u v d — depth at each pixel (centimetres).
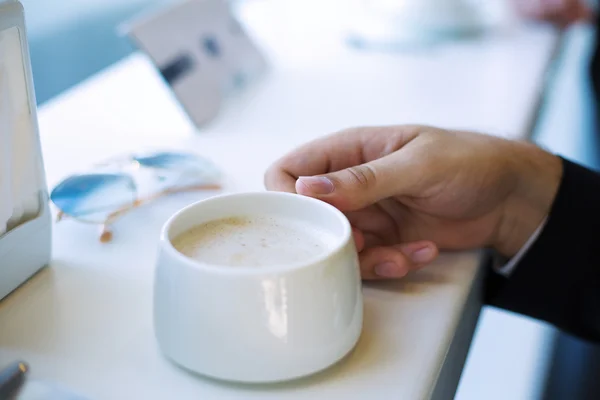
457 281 52
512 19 135
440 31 120
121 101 91
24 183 48
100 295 48
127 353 43
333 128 82
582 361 122
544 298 62
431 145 54
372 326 46
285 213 45
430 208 57
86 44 135
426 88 97
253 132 80
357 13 133
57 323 46
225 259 41
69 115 85
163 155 65
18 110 46
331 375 42
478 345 137
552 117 209
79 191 57
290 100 92
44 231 50
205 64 87
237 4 150
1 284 47
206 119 82
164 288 41
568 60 208
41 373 41
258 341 40
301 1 158
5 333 45
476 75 103
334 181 49
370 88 97
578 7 137
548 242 60
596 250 60
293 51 117
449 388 47
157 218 59
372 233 59
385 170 51
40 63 121
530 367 130
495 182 56
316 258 40
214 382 41
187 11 87
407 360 43
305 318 40
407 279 52
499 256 62
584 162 176
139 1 152
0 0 44
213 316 39
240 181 67
